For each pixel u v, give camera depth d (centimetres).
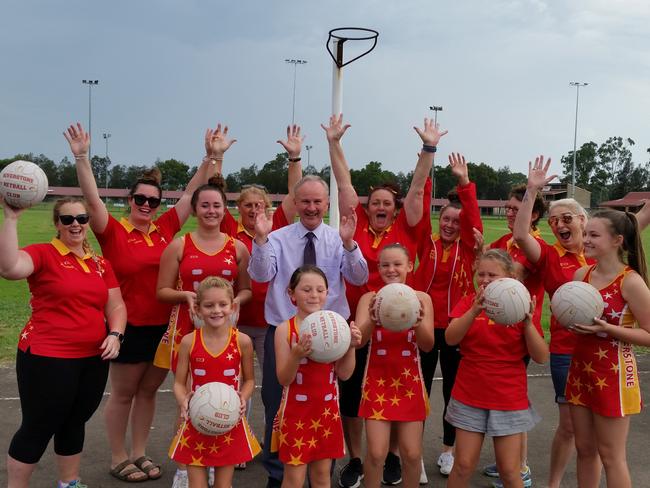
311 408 439
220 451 431
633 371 435
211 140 648
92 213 534
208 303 443
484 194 10938
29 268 435
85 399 468
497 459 450
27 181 420
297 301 455
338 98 854
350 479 538
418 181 557
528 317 438
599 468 456
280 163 10712
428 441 651
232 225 651
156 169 595
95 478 542
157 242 569
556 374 510
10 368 851
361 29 838
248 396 453
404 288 452
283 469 498
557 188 8550
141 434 559
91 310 461
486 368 448
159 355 529
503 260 468
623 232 434
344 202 577
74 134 530
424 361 579
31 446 446
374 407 466
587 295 426
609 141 12656
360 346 473
